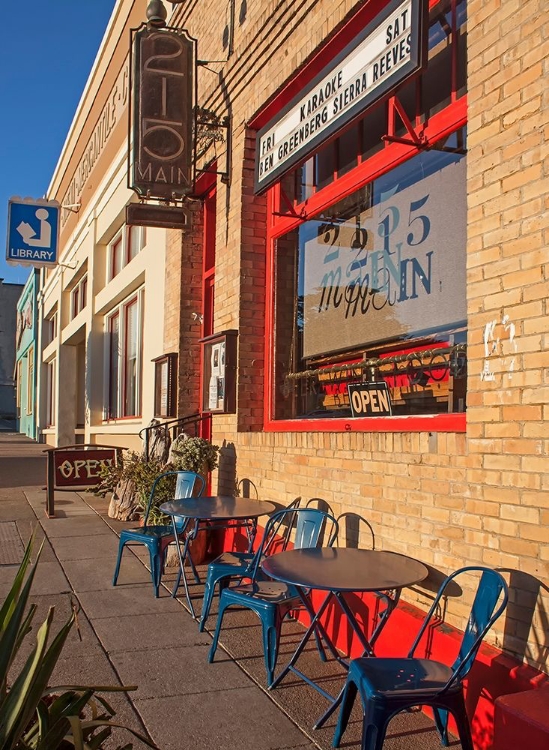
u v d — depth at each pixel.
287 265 6.93
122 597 5.80
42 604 5.57
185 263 9.05
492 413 3.61
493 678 3.32
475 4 3.91
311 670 4.36
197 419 8.25
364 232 5.86
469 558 3.72
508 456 3.50
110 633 4.95
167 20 9.88
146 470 8.08
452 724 3.65
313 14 5.90
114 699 3.92
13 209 15.03
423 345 5.11
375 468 4.59
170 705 3.87
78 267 17.83
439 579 3.96
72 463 9.56
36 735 2.33
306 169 6.65
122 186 12.83
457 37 4.83
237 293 7.13
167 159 7.43
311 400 6.47
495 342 3.62
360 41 4.87
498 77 3.72
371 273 5.75
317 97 5.43
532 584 3.30
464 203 4.74
